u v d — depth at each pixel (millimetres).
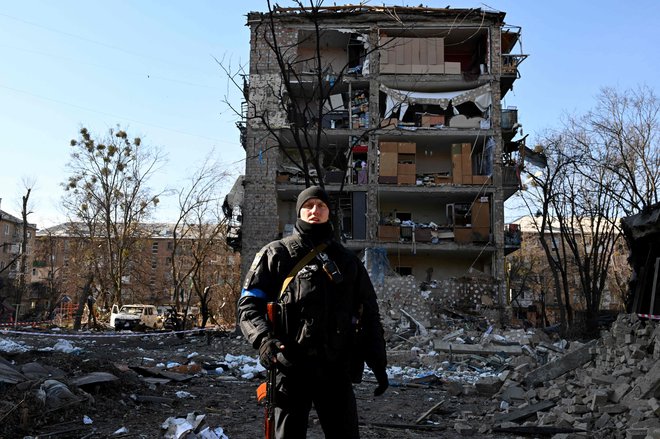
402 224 30641
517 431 6992
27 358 8461
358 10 31594
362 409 8445
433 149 33469
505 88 33406
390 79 31719
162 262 82875
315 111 31656
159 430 5980
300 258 3275
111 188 42719
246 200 30875
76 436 5672
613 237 35938
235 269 50312
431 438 6738
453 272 32094
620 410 6828
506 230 31312
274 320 3127
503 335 18109
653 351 8000
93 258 44281
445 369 15109
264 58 31453
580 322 32406
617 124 33375
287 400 3156
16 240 76438
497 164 30875
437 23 31875
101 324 37812
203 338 24562
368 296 3373
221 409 7555
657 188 33031
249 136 31062
